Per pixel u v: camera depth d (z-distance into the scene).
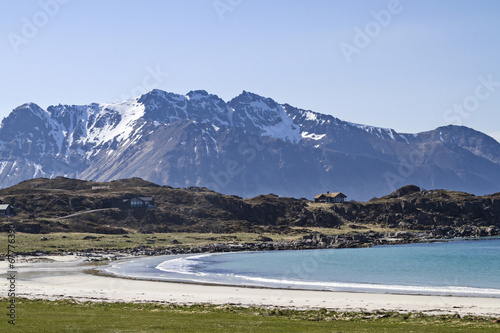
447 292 76.94
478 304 64.31
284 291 77.75
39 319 48.81
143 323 47.81
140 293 73.94
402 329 46.69
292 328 46.75
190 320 50.34
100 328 44.75
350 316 54.91
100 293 73.38
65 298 67.12
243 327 46.72
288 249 181.62
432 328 47.34
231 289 80.25
